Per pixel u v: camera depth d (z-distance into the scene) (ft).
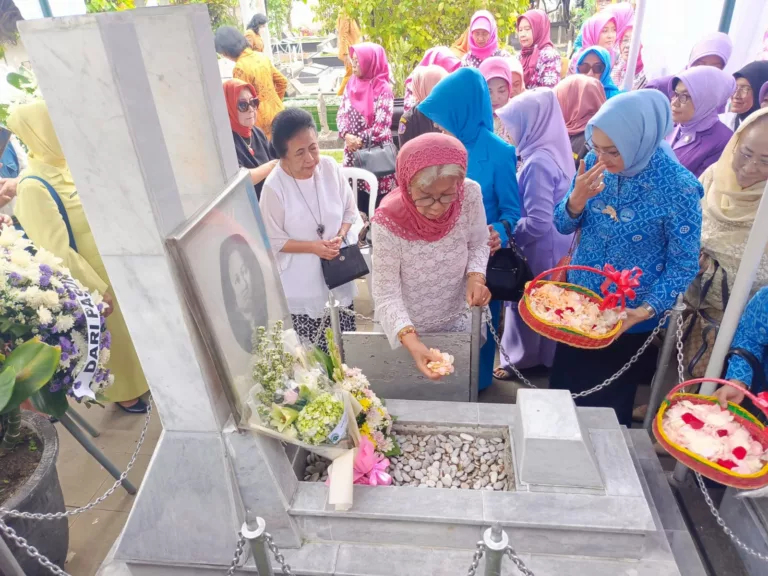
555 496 5.58
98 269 9.02
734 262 7.59
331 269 8.50
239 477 5.49
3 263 6.40
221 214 5.13
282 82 17.21
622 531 5.27
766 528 6.22
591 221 7.01
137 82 3.99
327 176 8.73
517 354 10.24
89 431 9.67
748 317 6.24
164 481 5.53
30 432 7.25
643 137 6.01
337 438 5.40
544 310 6.68
